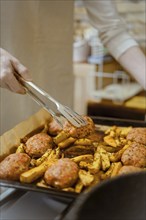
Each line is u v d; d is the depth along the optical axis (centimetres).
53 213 87
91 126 120
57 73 187
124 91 258
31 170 98
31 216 88
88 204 71
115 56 156
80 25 289
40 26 169
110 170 100
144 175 77
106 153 108
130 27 235
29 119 127
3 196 93
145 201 77
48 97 108
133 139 116
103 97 256
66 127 116
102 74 268
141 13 232
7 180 94
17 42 160
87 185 92
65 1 181
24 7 159
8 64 106
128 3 233
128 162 103
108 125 133
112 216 73
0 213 89
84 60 278
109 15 159
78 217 68
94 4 160
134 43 155
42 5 167
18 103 162
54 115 112
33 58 169
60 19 181
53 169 94
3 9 152
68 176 92
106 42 159
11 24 155
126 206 75
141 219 76
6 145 111
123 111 248
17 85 106
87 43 277
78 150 112
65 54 189
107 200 74
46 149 110
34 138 113
